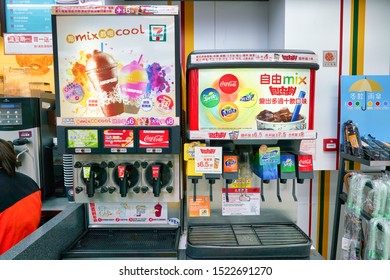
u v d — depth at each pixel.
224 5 2.04
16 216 1.25
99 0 1.36
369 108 1.82
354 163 2.04
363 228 1.68
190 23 2.04
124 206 1.30
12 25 1.56
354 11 1.84
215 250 1.06
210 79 1.04
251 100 1.04
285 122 1.05
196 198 1.23
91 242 1.18
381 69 1.90
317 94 1.87
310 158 1.09
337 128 1.88
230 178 1.07
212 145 1.17
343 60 1.86
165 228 1.29
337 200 1.86
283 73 1.04
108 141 1.10
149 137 1.10
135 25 1.08
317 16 1.81
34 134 1.56
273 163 1.09
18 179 1.34
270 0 2.01
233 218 1.29
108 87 1.09
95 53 1.09
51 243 1.02
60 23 1.08
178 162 1.18
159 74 1.10
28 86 2.04
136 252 1.08
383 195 1.49
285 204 1.29
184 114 1.38
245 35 2.06
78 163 1.16
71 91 1.09
